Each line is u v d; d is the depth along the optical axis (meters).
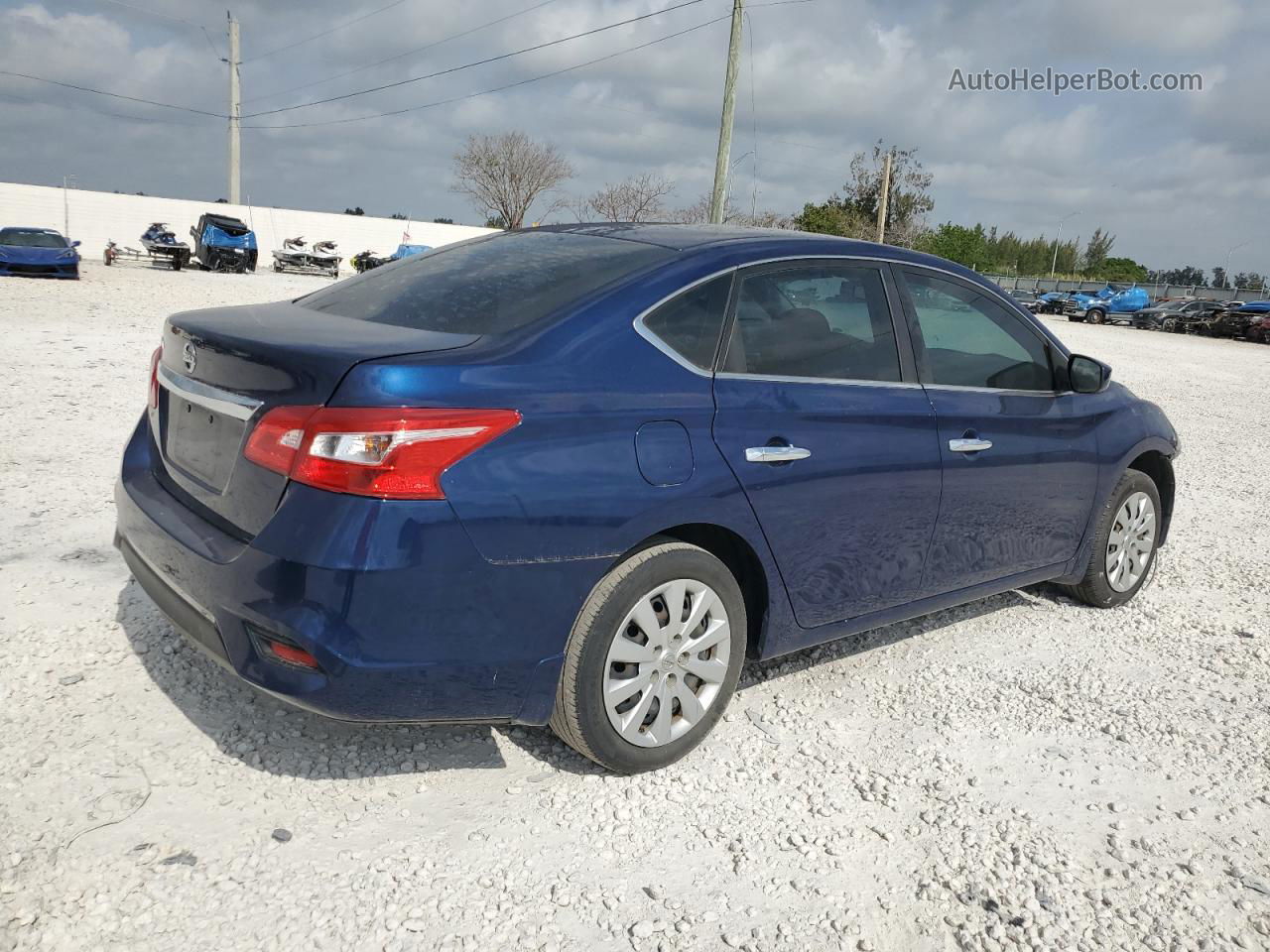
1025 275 98.12
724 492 2.97
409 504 2.43
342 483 2.41
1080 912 2.60
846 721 3.54
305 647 2.42
